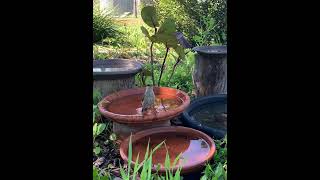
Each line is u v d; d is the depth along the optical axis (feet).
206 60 9.45
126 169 5.88
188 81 10.87
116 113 6.86
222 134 6.89
